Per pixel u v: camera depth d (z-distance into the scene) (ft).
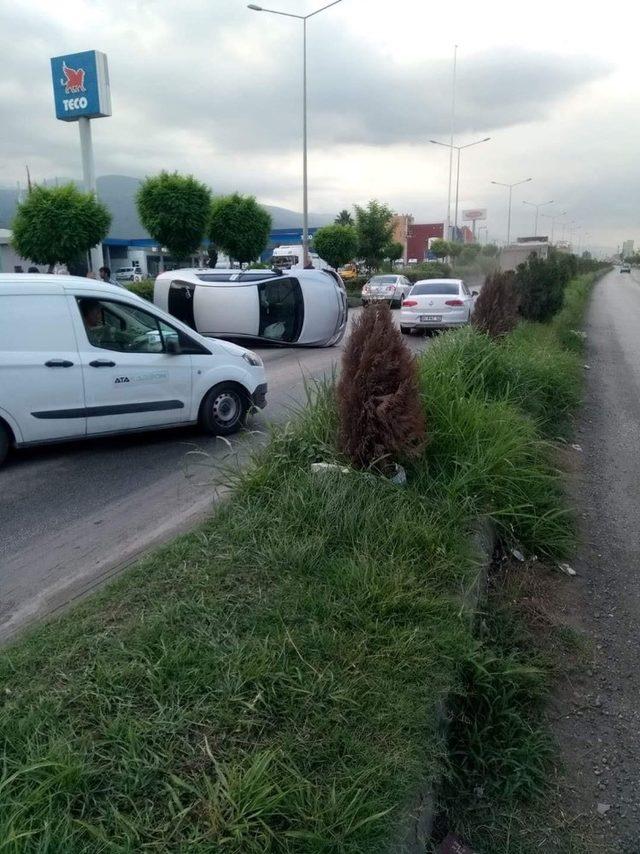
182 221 82.74
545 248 131.23
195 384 24.41
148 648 9.67
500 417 19.36
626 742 10.26
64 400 21.54
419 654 9.95
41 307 21.12
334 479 14.43
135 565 12.61
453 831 8.50
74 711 8.48
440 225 319.27
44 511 17.95
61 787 7.19
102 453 23.29
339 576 11.66
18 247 72.38
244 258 107.24
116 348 22.63
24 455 22.93
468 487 15.42
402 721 8.63
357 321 16.10
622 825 8.82
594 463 23.72
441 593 11.71
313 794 7.45
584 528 17.87
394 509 13.91
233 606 10.85
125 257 208.03
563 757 9.92
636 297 149.28
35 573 14.32
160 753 7.80
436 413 17.66
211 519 14.34
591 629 13.16
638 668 11.99
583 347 54.44
